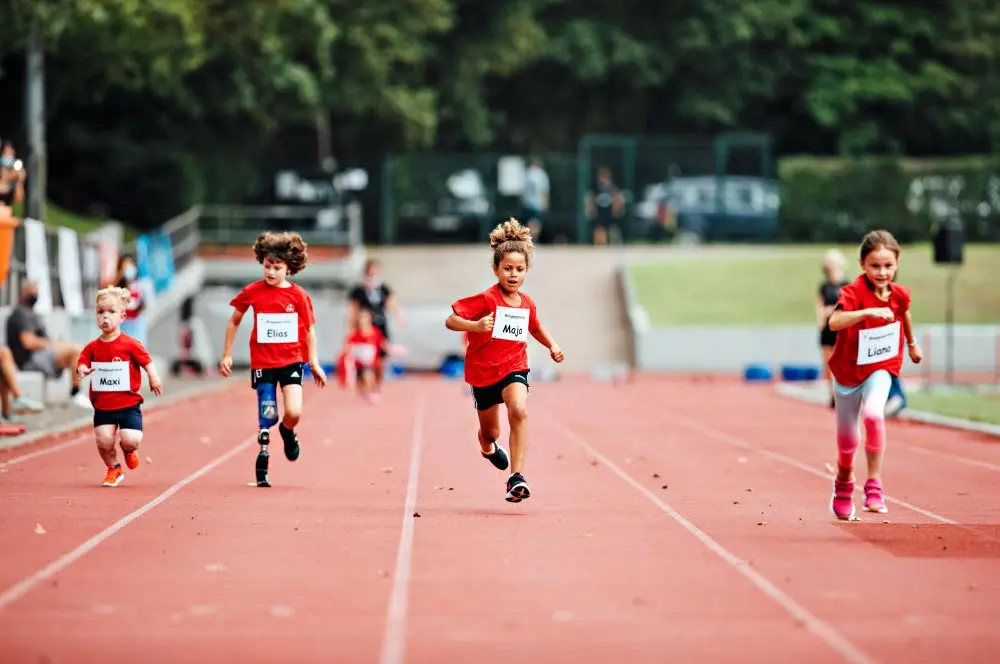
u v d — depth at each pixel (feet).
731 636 65.46
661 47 508.94
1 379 168.45
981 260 381.40
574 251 406.41
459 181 437.17
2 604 71.00
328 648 62.75
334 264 367.45
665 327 330.34
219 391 247.09
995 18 513.86
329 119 449.89
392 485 120.57
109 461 117.91
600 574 80.02
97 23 276.00
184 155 397.80
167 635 64.85
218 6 345.72
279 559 83.87
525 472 131.64
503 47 481.05
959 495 116.98
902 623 68.44
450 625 67.26
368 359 226.58
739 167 442.50
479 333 105.19
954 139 523.70
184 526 96.12
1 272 190.19
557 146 520.01
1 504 106.11
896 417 195.21
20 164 193.67
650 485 122.01
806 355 319.27
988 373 304.30
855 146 507.71
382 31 408.05
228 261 361.30
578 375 309.83
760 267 375.66
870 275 99.91
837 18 514.68
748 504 110.11
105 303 117.19
